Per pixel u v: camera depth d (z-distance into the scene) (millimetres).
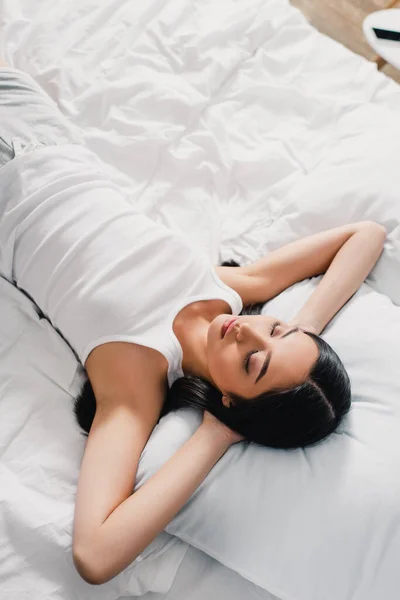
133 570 828
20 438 896
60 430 923
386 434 865
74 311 956
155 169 1242
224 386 881
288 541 813
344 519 805
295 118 1349
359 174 1158
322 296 1016
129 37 1341
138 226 1022
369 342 965
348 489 820
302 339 871
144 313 947
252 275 1066
